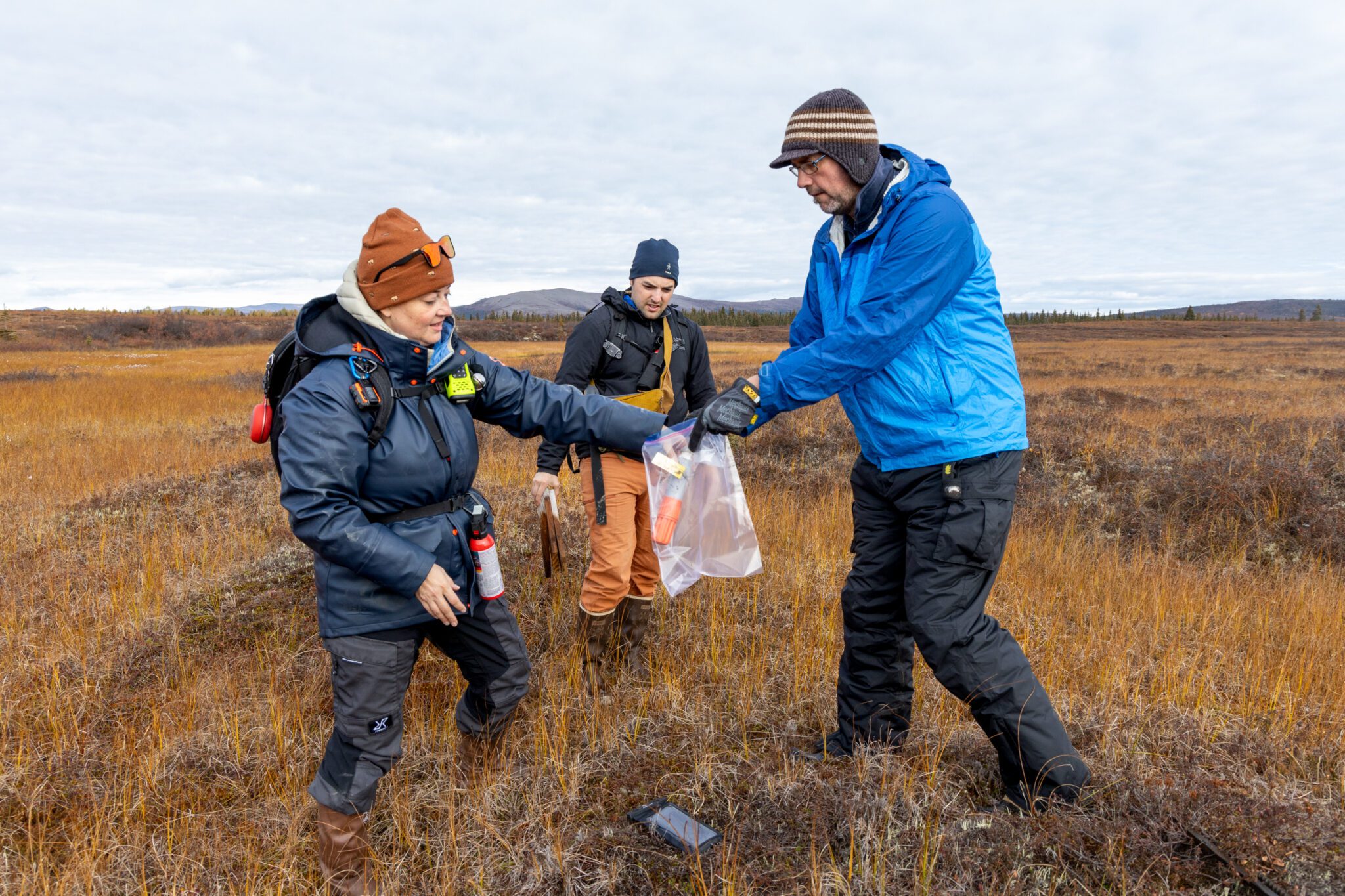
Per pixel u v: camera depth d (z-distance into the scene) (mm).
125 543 4816
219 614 3627
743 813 2186
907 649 2463
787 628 3561
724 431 2152
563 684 2945
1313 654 3291
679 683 3027
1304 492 5633
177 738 2609
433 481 1905
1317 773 2418
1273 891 1756
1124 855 1892
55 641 3336
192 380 20547
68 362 31594
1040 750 2084
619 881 1977
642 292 3010
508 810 2271
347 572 1821
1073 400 13203
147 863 2074
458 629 2102
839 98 2027
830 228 2355
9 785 2354
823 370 2041
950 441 2070
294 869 2025
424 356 1870
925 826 2039
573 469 3135
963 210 2037
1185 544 5430
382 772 1922
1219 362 29719
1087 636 3438
